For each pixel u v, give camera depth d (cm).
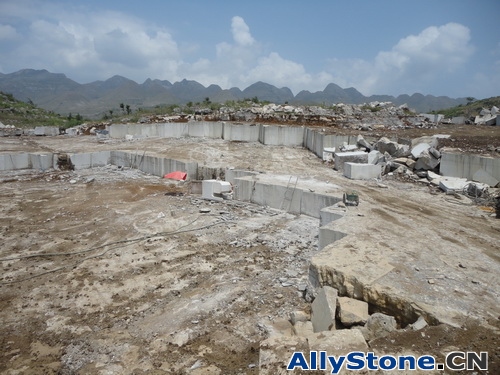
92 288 1138
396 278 848
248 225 1653
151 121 4481
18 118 5862
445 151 2130
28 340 899
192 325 914
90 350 847
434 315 701
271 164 2669
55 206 1966
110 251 1404
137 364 786
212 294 1065
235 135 3634
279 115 4047
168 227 1642
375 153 2280
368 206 1526
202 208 1889
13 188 2333
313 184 1945
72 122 6003
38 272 1251
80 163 2908
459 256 1009
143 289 1126
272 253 1352
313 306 844
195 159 2886
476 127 3222
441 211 1496
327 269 902
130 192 2245
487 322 678
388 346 619
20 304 1058
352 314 747
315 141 3047
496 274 895
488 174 1841
